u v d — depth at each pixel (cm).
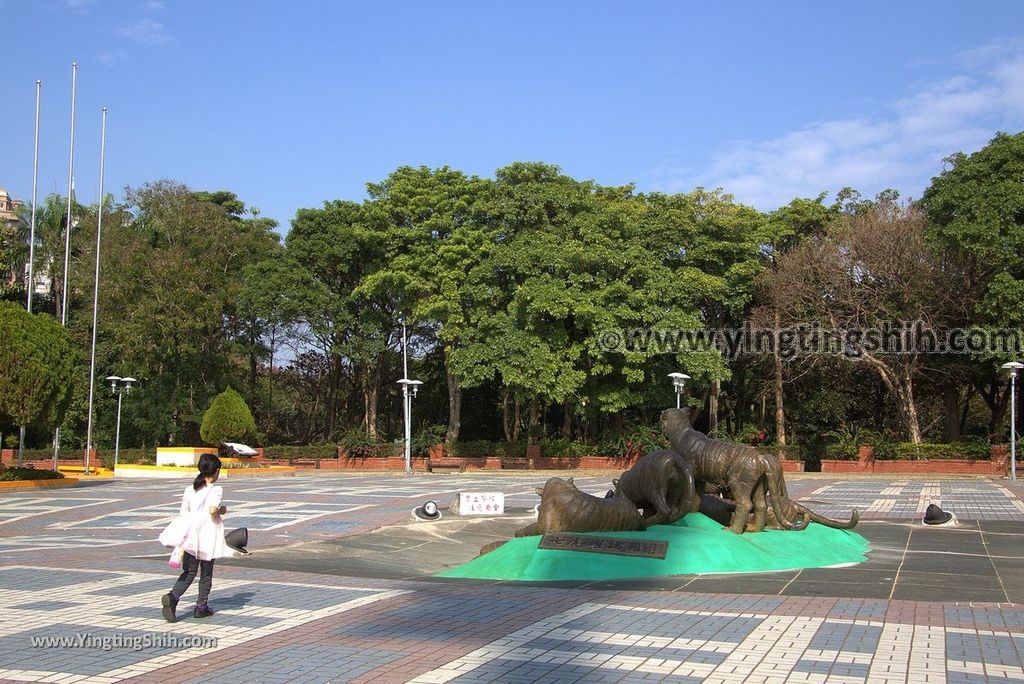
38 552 1418
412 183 4156
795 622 831
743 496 1335
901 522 1850
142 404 4447
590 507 1281
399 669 666
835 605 921
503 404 4597
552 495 1316
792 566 1229
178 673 655
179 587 837
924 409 4412
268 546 1498
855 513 1459
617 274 3875
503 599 954
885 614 872
